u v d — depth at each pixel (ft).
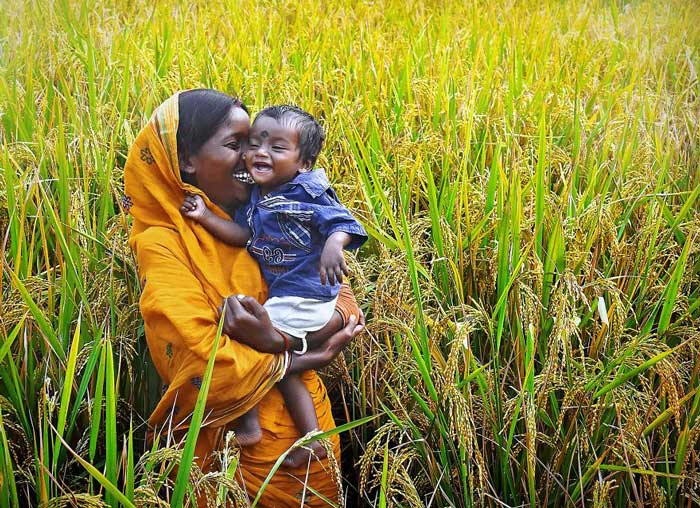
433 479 10.05
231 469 8.38
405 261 10.98
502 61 21.49
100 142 14.07
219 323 8.66
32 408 10.32
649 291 11.86
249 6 24.89
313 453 9.35
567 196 12.69
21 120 14.89
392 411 10.69
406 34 23.21
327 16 24.38
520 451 10.39
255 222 9.88
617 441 9.61
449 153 14.12
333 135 15.20
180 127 9.62
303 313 9.77
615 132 16.30
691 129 17.07
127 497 8.00
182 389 9.46
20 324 9.20
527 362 9.80
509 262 11.25
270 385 9.50
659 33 24.75
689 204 12.42
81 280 11.24
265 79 17.48
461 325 9.32
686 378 11.28
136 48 18.60
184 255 9.71
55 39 20.66
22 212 10.91
